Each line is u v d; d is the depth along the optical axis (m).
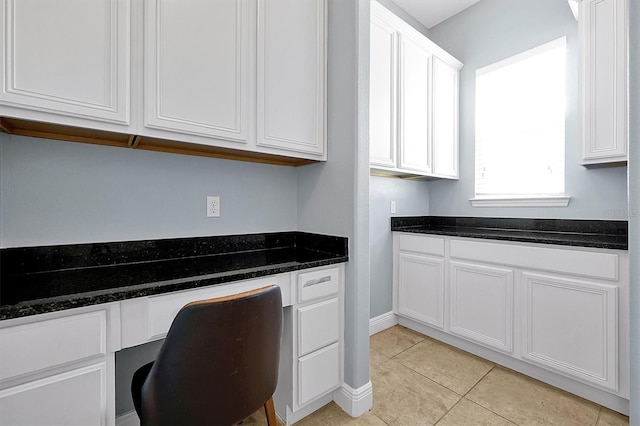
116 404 1.33
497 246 1.96
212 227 1.63
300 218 1.93
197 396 0.80
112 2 1.05
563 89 2.20
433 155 2.49
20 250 1.13
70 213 1.23
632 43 0.63
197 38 1.24
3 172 1.10
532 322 1.81
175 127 1.18
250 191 1.77
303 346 1.42
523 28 2.37
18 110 0.90
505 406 1.59
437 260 2.33
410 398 1.66
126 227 1.36
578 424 1.46
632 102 0.63
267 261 1.44
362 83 1.54
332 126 1.66
